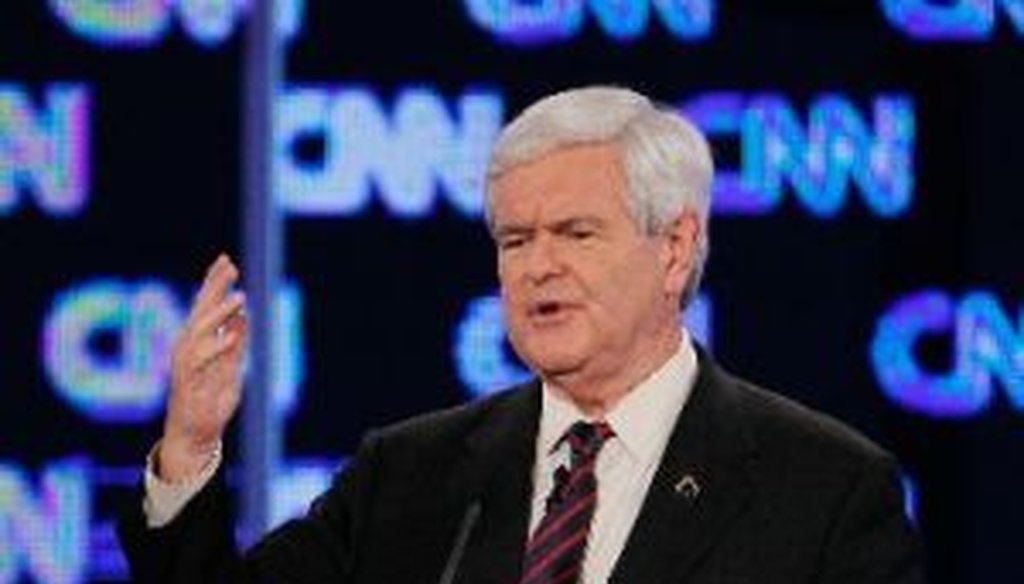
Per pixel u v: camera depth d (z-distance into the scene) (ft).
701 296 53.52
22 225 52.80
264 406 52.60
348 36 53.31
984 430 53.93
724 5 53.78
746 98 53.72
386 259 53.21
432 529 27.20
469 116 53.36
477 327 53.31
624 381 26.73
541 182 25.98
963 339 53.93
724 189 53.62
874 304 53.98
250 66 53.21
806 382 54.08
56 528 52.49
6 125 52.80
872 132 53.93
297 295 53.01
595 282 25.89
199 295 26.37
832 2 53.98
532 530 26.61
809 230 53.78
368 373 53.16
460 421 28.19
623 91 26.61
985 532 54.03
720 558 25.73
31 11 53.06
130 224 53.16
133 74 53.31
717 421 26.68
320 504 28.68
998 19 54.39
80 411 52.60
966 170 54.08
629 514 26.37
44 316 52.70
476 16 53.47
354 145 53.21
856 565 25.68
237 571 26.76
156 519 26.35
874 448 26.71
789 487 26.11
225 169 53.42
